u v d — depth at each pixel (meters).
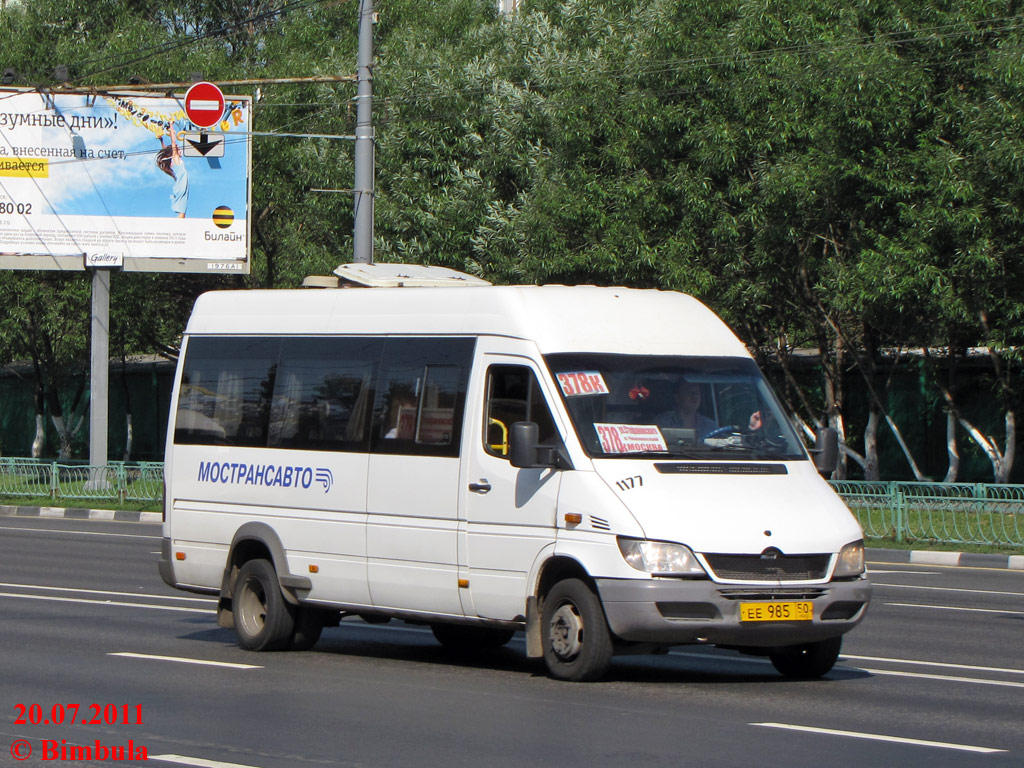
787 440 16.28
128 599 24.06
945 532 34.19
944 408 40.59
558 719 13.19
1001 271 34.47
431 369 16.84
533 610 15.34
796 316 42.56
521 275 39.88
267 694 14.69
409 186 44.81
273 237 56.78
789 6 37.47
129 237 47.94
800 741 12.13
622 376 15.90
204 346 19.62
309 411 18.09
